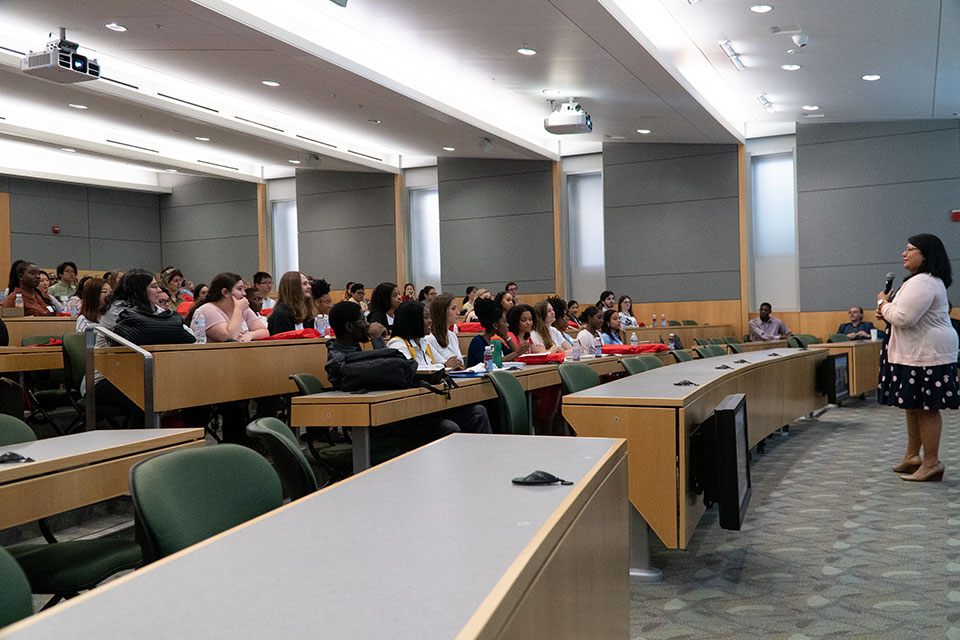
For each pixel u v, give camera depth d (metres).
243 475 1.73
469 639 0.82
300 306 5.45
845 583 2.86
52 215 14.80
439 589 0.97
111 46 7.93
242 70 8.56
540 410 5.03
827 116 10.82
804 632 2.42
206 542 1.18
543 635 1.17
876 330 9.14
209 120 10.30
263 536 1.21
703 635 2.42
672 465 2.88
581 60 7.94
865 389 8.46
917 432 4.68
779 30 7.44
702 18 7.32
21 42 7.95
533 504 1.41
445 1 6.62
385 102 9.52
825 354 6.82
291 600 0.93
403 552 1.13
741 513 2.90
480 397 4.09
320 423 3.27
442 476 1.67
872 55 7.94
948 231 10.65
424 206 14.48
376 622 0.86
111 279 6.21
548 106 10.57
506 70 8.70
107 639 0.82
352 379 3.40
